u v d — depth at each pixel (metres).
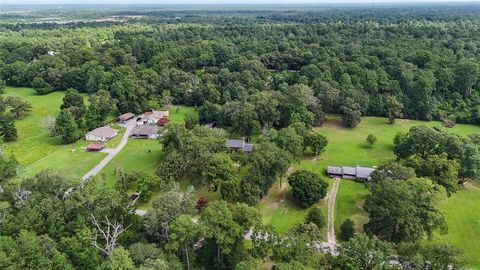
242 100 129.25
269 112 118.81
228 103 126.81
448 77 137.12
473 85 142.50
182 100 155.38
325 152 107.69
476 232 70.69
